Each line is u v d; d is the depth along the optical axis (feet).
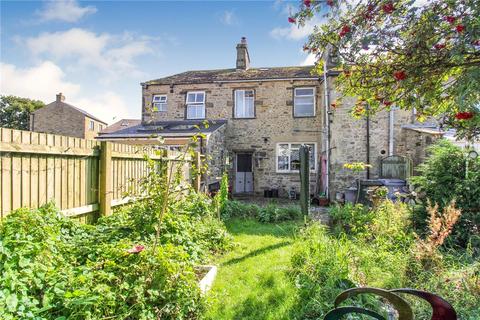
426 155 30.37
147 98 46.55
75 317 6.51
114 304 7.20
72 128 83.35
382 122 34.71
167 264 8.45
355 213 20.65
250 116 44.55
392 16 7.43
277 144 43.65
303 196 18.76
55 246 8.90
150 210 13.00
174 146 37.86
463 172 15.85
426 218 15.53
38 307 6.68
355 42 7.85
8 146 9.07
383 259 11.41
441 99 8.40
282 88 43.57
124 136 37.24
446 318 4.25
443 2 6.79
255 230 20.54
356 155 35.14
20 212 8.87
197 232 15.19
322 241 12.26
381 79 8.99
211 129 38.55
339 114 35.53
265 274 11.79
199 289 9.02
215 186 35.50
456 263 11.59
